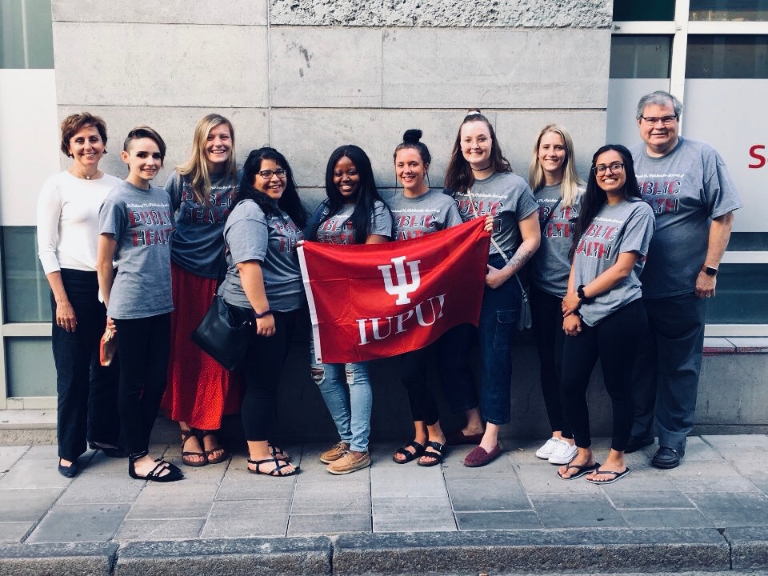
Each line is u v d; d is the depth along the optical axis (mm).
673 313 4738
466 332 4918
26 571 3777
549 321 4844
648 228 4262
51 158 5254
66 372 4637
